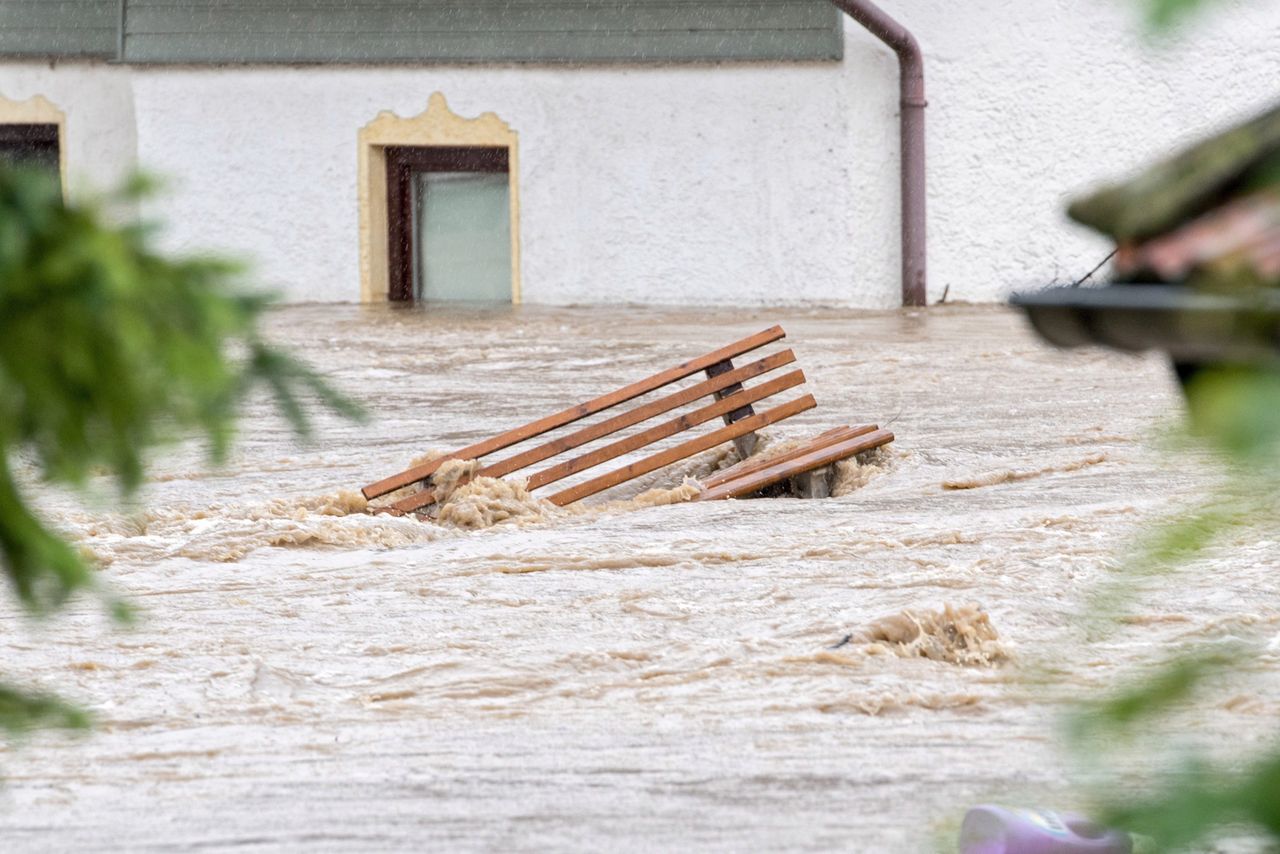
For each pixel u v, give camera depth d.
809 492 26.56
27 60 64.38
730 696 13.78
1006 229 57.50
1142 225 3.36
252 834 10.55
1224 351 3.17
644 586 18.22
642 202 58.75
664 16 57.78
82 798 11.30
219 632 16.34
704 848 10.16
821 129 57.00
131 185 3.59
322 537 21.30
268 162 61.22
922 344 44.78
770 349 44.25
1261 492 3.21
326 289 61.47
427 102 59.94
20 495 3.92
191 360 3.67
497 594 18.02
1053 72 56.53
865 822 10.54
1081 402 33.44
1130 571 3.48
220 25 61.03
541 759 12.12
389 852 10.17
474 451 27.86
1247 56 55.59
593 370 40.91
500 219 61.53
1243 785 3.31
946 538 20.25
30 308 3.51
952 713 13.12
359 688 14.40
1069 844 7.54
